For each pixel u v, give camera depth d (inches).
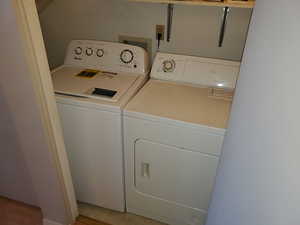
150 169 60.9
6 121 52.3
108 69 71.2
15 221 69.8
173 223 69.4
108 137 58.6
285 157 19.0
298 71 17.8
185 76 66.2
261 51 25.5
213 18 64.6
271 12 23.9
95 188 70.1
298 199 17.0
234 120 34.3
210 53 69.9
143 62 68.8
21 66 40.7
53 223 67.1
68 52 74.5
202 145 51.9
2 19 36.7
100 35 78.1
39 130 48.5
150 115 52.4
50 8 78.3
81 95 57.5
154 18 69.6
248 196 26.2
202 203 61.2
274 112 21.4
